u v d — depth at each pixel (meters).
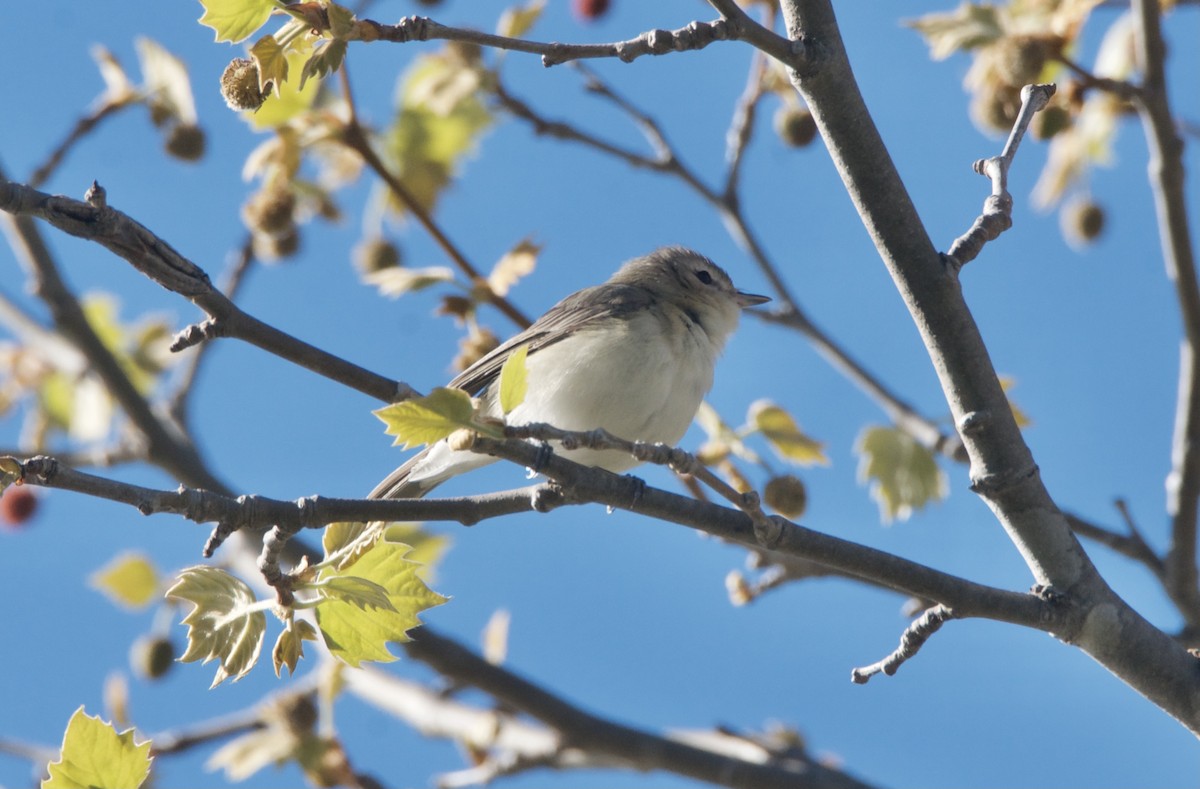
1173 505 11.69
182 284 7.77
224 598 7.43
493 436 6.93
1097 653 8.36
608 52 7.70
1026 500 8.44
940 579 8.12
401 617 7.59
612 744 13.50
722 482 7.51
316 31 7.34
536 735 13.85
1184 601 11.55
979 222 8.59
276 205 13.51
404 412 6.80
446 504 7.81
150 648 13.97
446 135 14.33
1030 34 12.15
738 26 7.92
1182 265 11.80
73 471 6.98
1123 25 13.86
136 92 12.59
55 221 7.21
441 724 14.24
